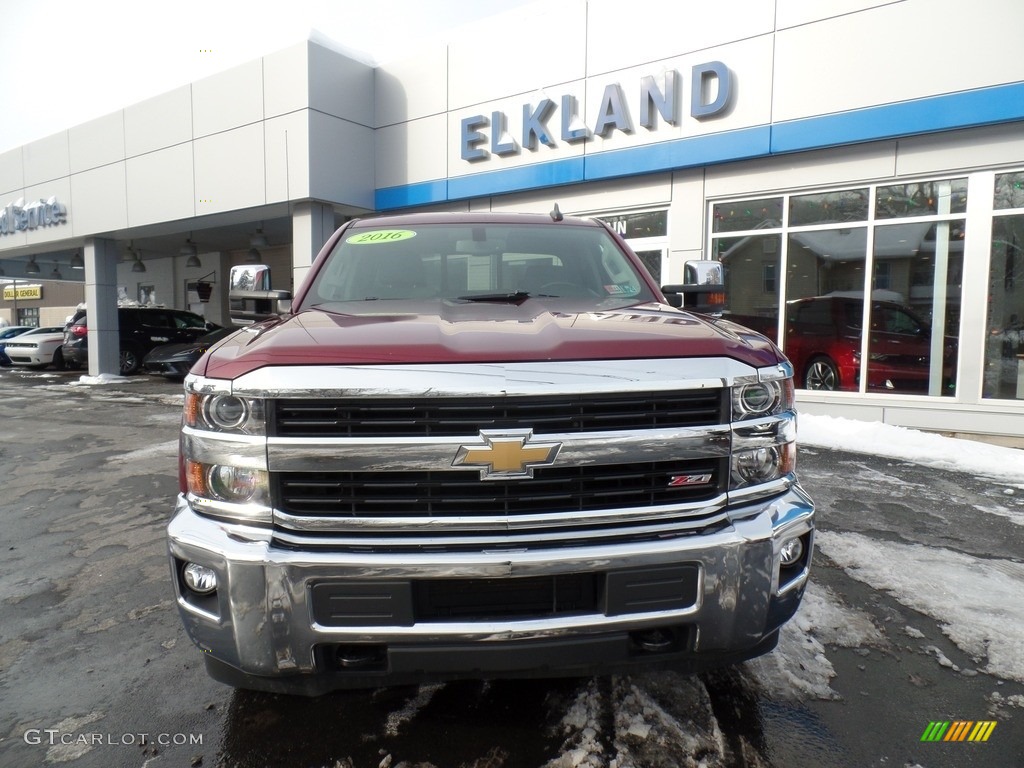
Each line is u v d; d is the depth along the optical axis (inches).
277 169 434.0
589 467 74.3
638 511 74.4
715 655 79.2
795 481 85.8
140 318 663.8
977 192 287.1
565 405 72.6
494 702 95.3
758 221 340.2
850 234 317.7
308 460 71.9
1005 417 288.0
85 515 190.4
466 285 121.6
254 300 122.1
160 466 251.9
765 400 79.6
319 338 79.0
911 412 305.9
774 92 318.3
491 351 74.9
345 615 71.3
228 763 84.4
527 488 73.4
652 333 82.0
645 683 99.7
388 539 72.1
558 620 72.4
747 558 75.2
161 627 121.3
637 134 357.7
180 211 496.4
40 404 441.4
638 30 353.1
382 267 124.6
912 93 287.7
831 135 306.0
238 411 73.6
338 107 431.8
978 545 156.7
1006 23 268.2
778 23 314.3
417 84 433.7
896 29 288.5
